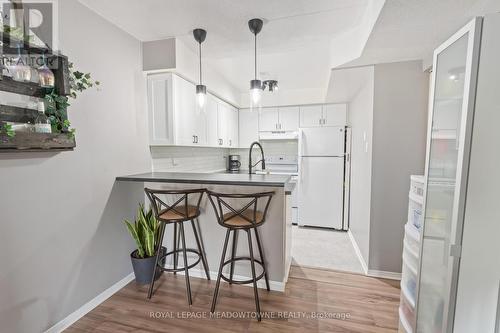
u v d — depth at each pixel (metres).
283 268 2.08
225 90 3.59
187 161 3.33
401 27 1.59
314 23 1.95
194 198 2.25
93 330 1.67
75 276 1.76
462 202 0.91
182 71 2.37
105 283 2.01
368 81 2.48
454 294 0.95
